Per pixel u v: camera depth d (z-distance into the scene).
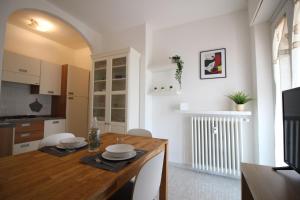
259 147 1.99
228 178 2.23
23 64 2.77
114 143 1.43
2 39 1.78
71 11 2.48
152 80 2.94
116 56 2.67
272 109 1.96
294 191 0.85
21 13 2.53
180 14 2.52
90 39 2.98
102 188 0.68
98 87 2.94
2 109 2.78
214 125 2.30
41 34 3.31
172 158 2.72
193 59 2.66
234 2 2.22
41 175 0.79
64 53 3.88
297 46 1.31
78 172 0.83
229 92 2.38
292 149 1.01
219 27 2.52
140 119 2.74
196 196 1.80
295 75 1.32
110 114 2.69
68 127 3.32
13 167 0.88
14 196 0.60
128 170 0.89
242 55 2.34
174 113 2.76
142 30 2.82
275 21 1.85
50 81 3.21
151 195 0.92
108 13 2.52
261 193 0.84
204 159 2.37
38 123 2.78
